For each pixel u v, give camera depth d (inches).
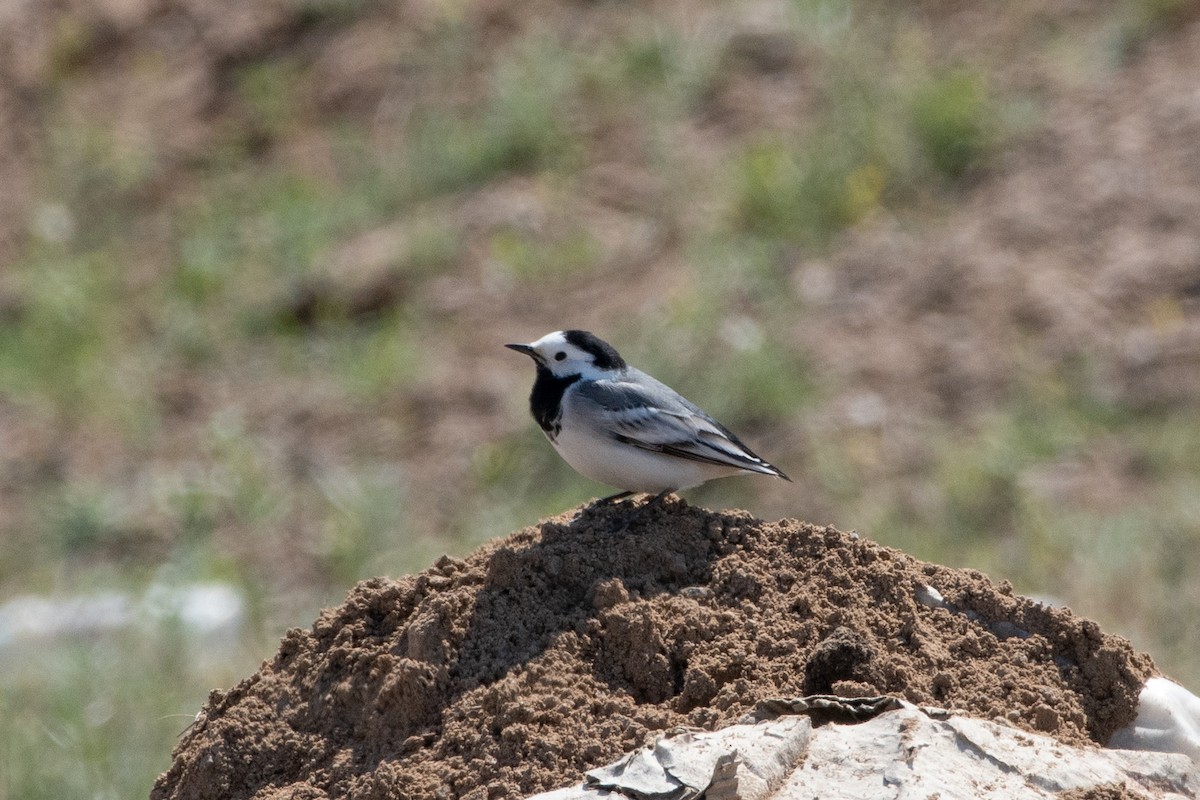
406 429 690.8
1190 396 602.2
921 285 693.3
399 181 879.1
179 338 797.2
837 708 226.8
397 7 1024.2
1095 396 611.8
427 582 267.1
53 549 650.2
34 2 1101.7
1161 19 825.5
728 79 878.4
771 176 774.5
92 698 465.7
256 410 729.6
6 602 598.9
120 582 600.7
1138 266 667.4
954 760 213.0
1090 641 253.6
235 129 967.6
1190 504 540.7
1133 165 727.7
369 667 254.1
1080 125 766.5
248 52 1021.8
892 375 645.9
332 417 711.7
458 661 250.2
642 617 248.2
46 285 852.0
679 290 719.7
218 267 844.0
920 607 260.7
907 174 766.5
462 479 651.5
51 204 940.6
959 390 629.9
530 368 712.4
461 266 797.2
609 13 964.0
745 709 233.5
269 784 247.4
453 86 950.4
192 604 547.2
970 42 848.9
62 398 771.4
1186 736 243.9
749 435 632.4
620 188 828.0
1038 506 556.4
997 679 246.1
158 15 1074.7
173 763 261.6
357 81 972.6
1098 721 247.1
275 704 256.7
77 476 702.5
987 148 767.7
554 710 236.5
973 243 710.5
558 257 781.9
